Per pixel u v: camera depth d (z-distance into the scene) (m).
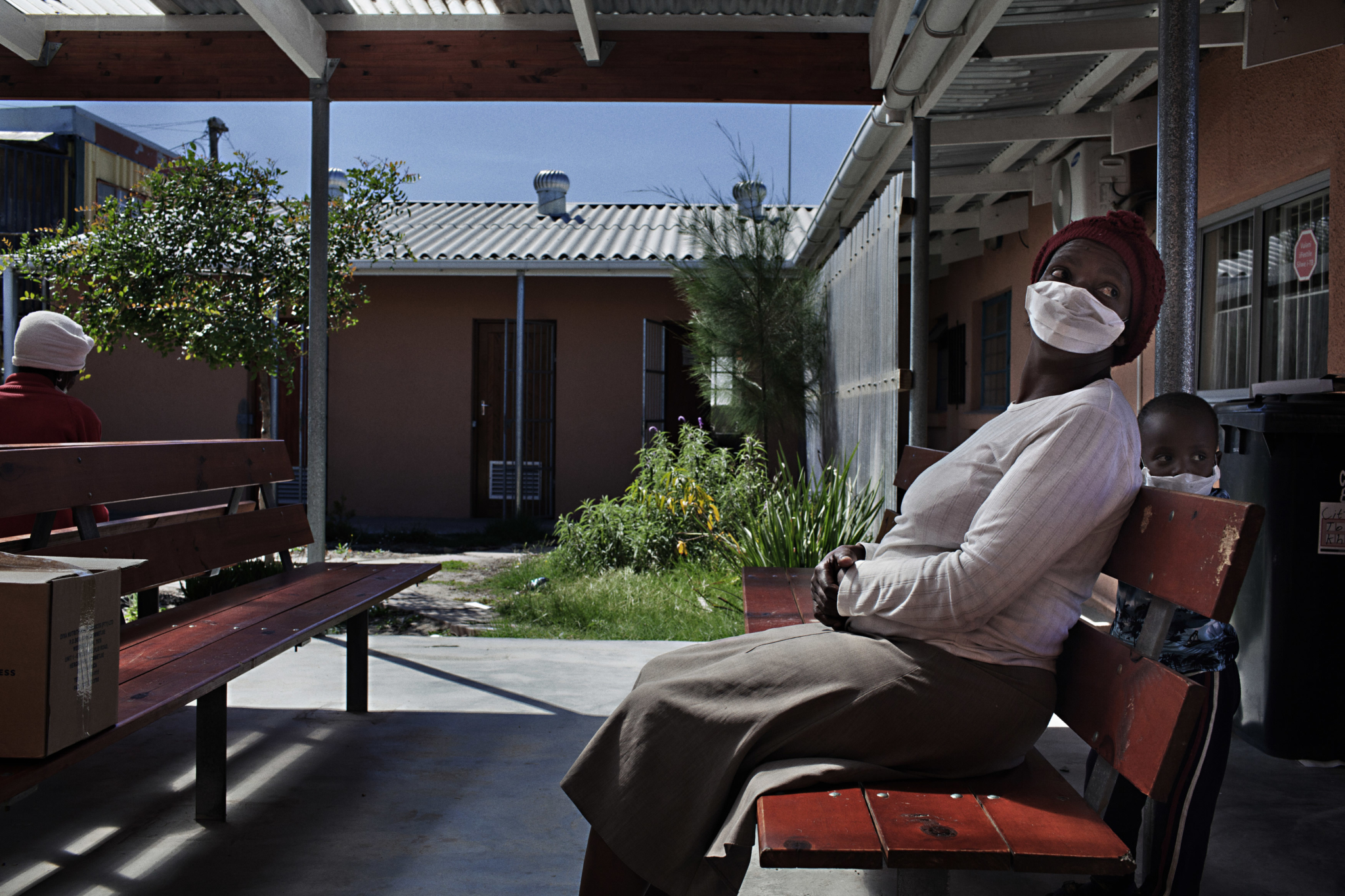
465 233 13.13
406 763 3.05
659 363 11.92
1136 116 5.40
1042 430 1.57
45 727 1.47
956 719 1.54
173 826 2.58
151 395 12.02
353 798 2.77
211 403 12.06
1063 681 1.76
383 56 5.28
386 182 8.27
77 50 5.55
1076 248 1.73
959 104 5.80
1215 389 5.28
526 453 12.27
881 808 1.41
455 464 12.13
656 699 1.62
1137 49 4.26
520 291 11.34
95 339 8.01
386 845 2.46
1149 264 1.71
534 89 5.28
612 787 1.60
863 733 1.55
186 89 5.51
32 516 3.25
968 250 9.75
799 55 5.26
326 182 5.26
